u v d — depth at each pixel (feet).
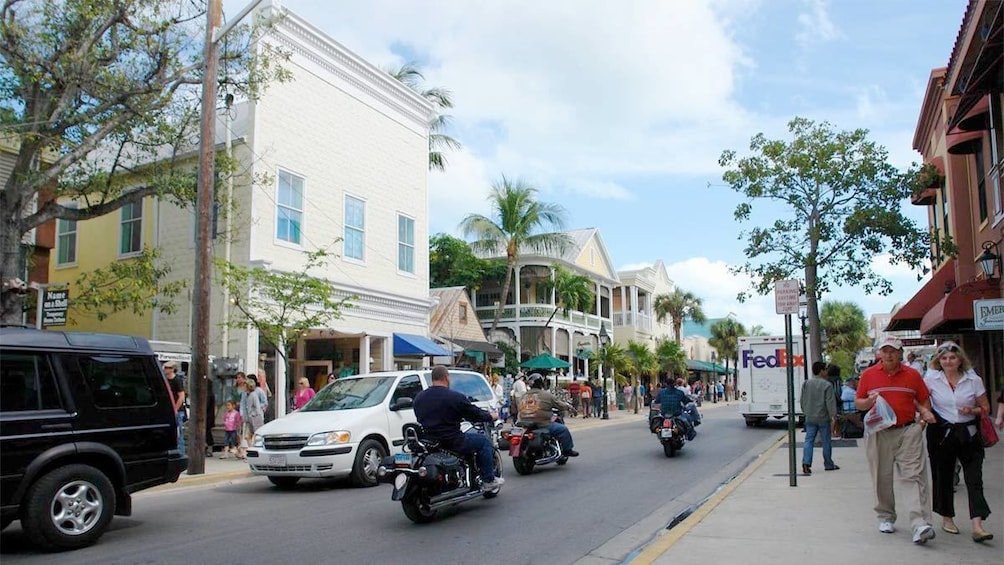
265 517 30.83
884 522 24.67
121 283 54.08
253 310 61.21
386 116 79.66
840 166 64.03
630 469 46.03
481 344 109.81
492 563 23.09
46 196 57.93
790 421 35.96
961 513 27.66
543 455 43.96
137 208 70.08
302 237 67.72
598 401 110.52
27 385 24.71
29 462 24.12
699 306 204.44
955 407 23.73
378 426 40.22
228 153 59.82
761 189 65.26
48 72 44.88
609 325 168.04
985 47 38.58
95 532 25.34
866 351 131.13
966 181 59.77
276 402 64.69
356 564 22.91
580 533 27.48
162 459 28.25
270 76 56.90
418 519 29.12
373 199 76.95
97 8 44.14
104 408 26.58
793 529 25.54
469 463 30.96
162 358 56.95
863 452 51.16
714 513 28.78
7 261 44.73
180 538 26.71
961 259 59.47
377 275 76.64
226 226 62.59
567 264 146.30
